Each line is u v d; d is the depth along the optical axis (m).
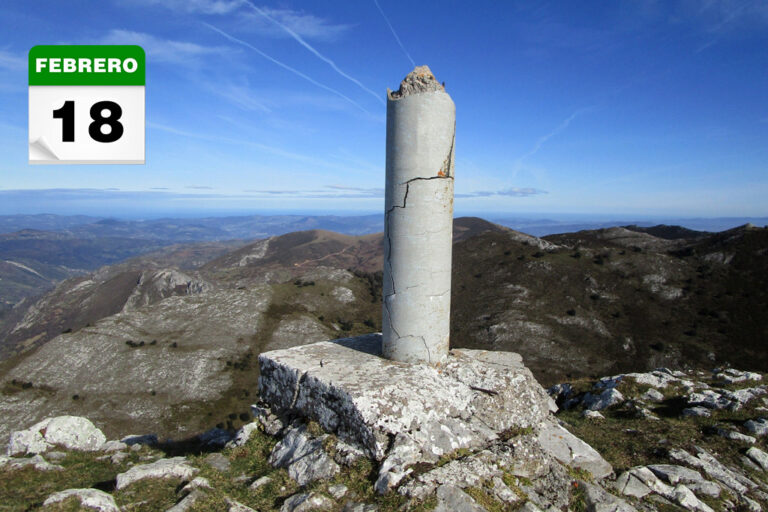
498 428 7.09
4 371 51.34
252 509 5.32
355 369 7.31
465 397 7.21
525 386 7.71
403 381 6.85
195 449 9.25
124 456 8.08
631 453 7.99
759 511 6.39
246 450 7.34
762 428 8.66
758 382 11.25
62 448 8.44
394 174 7.35
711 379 11.95
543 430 7.40
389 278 7.62
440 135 7.20
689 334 47.22
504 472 5.95
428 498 5.04
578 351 48.38
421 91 7.12
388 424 6.14
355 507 5.14
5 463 7.16
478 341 52.69
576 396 12.14
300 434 6.89
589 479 6.50
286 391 7.61
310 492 5.41
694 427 9.16
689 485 6.76
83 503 5.14
